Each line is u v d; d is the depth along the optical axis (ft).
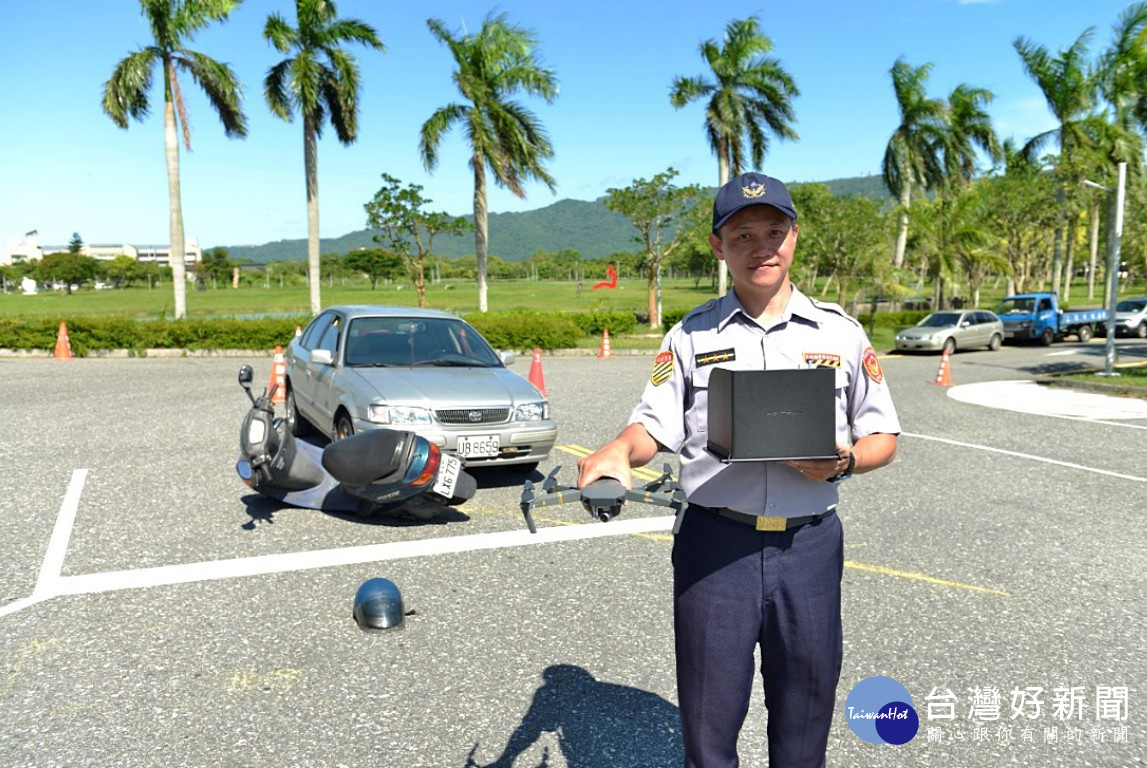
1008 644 12.91
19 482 21.40
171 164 73.82
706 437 6.32
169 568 15.39
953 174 120.16
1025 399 44.32
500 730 10.05
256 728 9.96
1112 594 15.17
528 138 89.15
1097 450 29.37
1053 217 125.39
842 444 6.31
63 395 37.37
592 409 36.47
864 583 15.48
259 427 18.35
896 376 57.98
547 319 73.26
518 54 86.99
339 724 10.10
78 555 16.01
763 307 6.50
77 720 10.07
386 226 100.27
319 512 19.31
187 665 11.57
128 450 25.49
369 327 25.50
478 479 23.24
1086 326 97.35
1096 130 107.86
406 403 21.03
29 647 12.05
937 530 19.04
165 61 72.90
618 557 16.53
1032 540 18.40
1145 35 76.69
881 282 101.55
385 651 12.14
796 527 6.30
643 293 286.87
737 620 6.30
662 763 9.46
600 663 11.89
